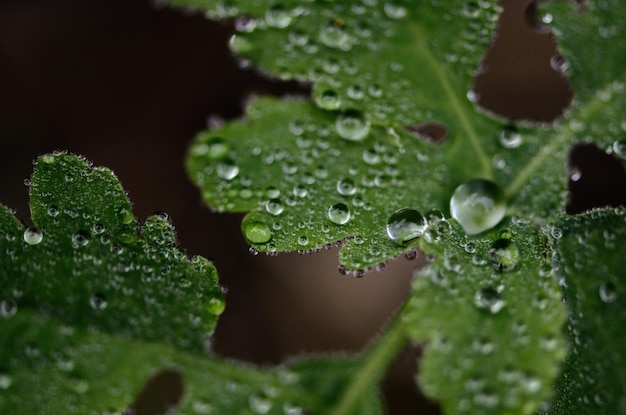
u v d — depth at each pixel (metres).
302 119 0.16
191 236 0.17
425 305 0.15
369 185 0.16
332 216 0.16
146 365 0.15
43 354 0.15
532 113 0.17
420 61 0.16
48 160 0.16
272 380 0.15
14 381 0.15
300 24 0.16
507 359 0.15
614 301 0.16
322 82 0.16
